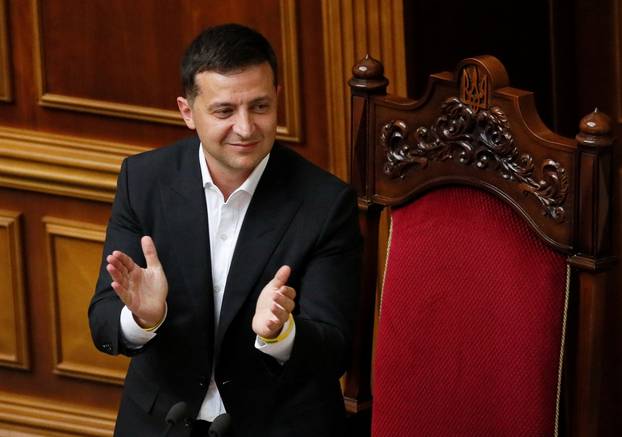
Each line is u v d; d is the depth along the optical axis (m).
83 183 15.49
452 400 10.30
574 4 14.16
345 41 13.97
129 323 10.45
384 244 14.48
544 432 9.87
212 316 10.73
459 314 10.19
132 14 15.10
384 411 10.74
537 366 9.79
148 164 11.03
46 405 16.47
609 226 9.48
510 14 14.47
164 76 15.14
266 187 10.74
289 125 14.60
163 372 10.86
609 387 14.63
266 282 10.63
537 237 9.84
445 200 10.38
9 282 16.28
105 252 11.02
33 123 15.91
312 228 10.63
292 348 10.05
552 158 9.54
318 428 10.80
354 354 11.55
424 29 13.91
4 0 15.55
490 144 9.93
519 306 9.84
